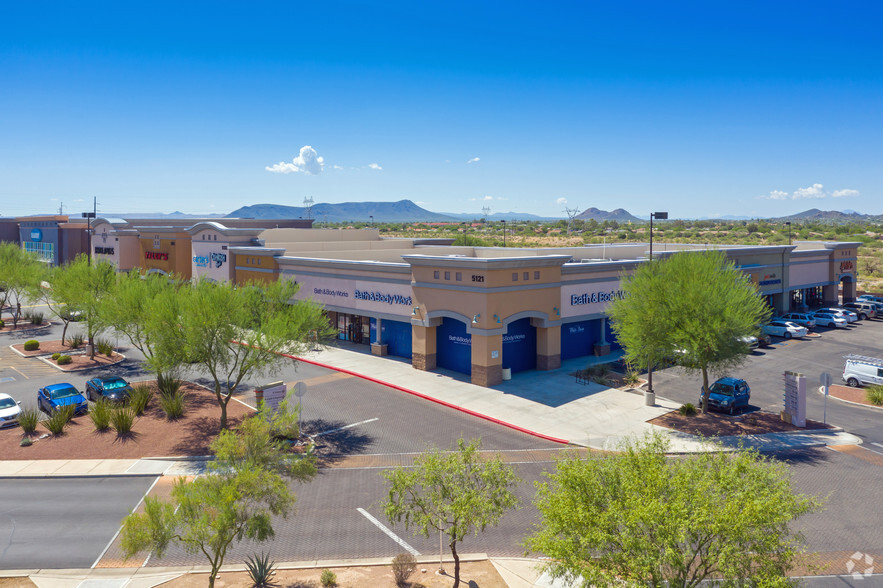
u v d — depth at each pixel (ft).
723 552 34.73
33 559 58.34
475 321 119.65
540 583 53.06
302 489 74.08
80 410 102.63
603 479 42.27
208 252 204.64
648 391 107.76
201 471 79.30
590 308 144.97
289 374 131.23
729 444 88.02
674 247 202.49
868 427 97.45
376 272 147.43
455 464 49.42
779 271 205.36
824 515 66.44
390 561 57.62
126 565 57.41
